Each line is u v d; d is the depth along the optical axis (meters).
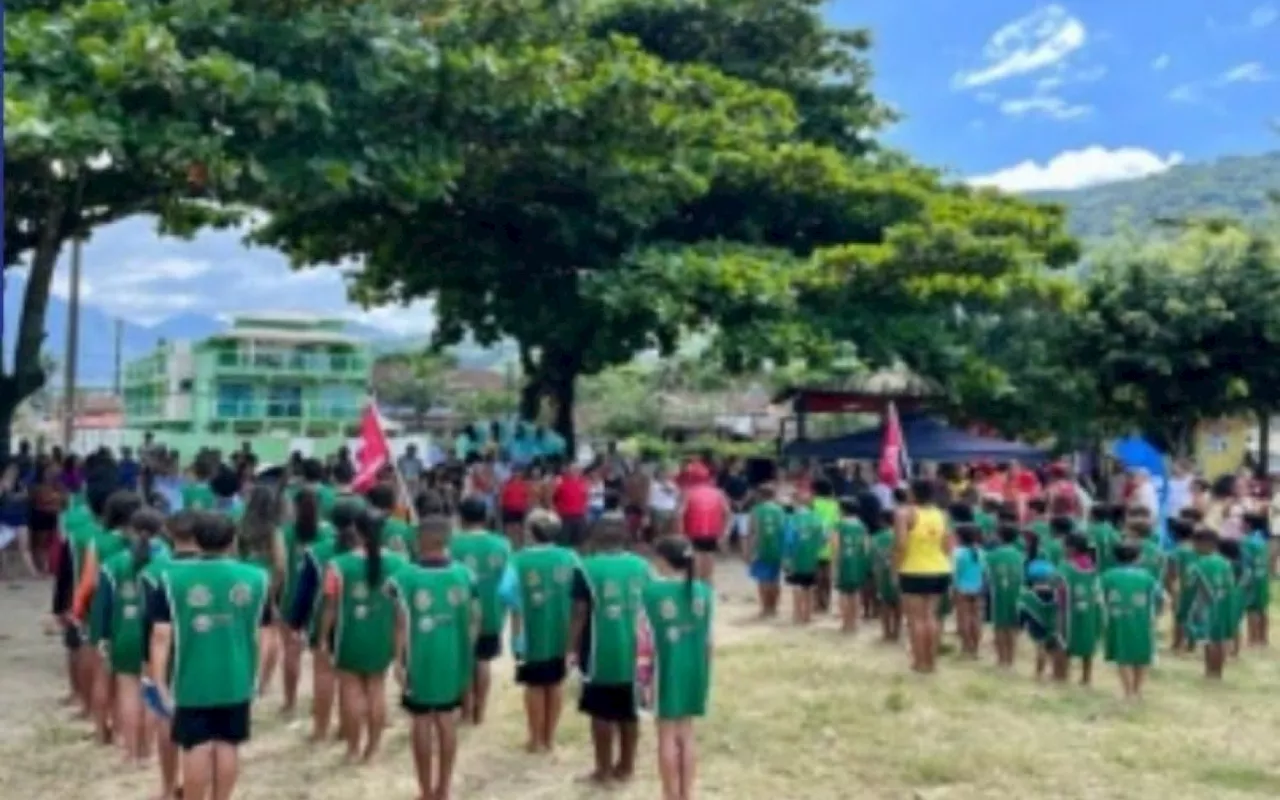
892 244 26.12
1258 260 30.88
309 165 18.23
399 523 10.90
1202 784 10.03
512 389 66.31
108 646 9.33
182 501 16.19
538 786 9.52
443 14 21.20
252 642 7.59
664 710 8.49
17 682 12.45
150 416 75.81
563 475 20.62
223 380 64.56
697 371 32.34
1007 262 26.84
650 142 23.16
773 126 28.94
